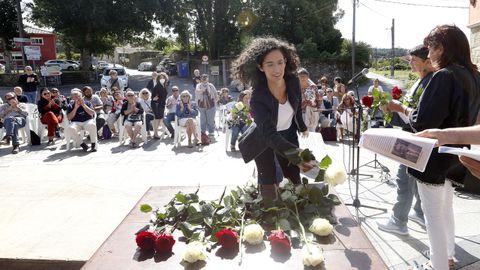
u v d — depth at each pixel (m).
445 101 2.09
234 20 26.84
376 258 1.50
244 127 6.73
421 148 1.70
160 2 25.50
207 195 2.33
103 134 8.40
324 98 8.08
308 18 26.02
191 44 32.31
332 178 1.86
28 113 7.98
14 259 2.91
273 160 2.41
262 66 2.12
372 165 5.54
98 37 26.42
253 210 1.88
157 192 2.41
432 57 2.24
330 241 1.65
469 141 1.65
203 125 8.42
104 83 19.81
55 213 3.85
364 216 3.67
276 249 1.56
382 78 27.45
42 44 37.09
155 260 1.56
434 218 2.24
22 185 4.89
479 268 2.73
